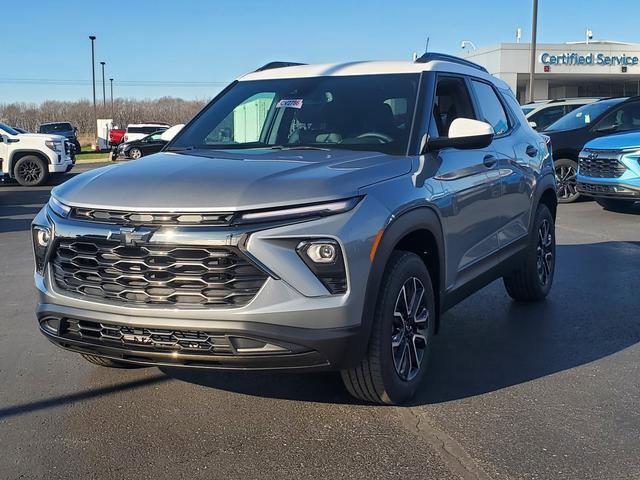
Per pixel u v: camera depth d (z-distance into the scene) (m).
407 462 3.31
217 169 3.67
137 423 3.77
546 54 41.69
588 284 6.78
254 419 3.81
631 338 5.14
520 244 5.57
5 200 15.60
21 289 6.93
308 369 3.36
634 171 10.51
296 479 3.16
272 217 3.25
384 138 4.29
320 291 3.28
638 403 3.97
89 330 3.53
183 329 3.29
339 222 3.32
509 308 6.03
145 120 72.75
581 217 11.17
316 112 4.66
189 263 3.28
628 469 3.21
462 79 5.05
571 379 4.36
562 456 3.34
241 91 5.17
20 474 3.22
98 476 3.20
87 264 3.53
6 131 19.08
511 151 5.39
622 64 42.62
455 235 4.33
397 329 3.83
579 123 13.05
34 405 4.01
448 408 3.92
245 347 3.30
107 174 3.81
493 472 3.20
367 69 4.88
